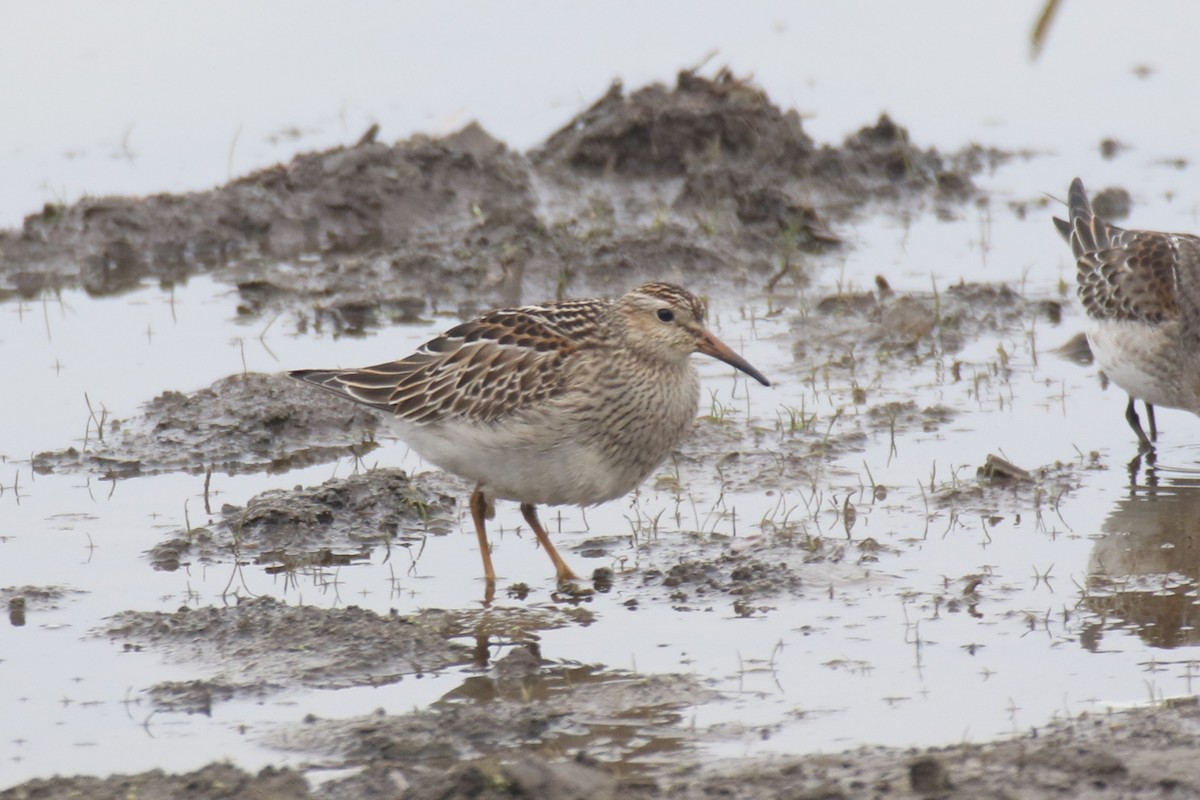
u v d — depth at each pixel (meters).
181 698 10.63
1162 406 16.00
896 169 23.70
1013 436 15.62
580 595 12.42
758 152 23.73
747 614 11.89
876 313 18.73
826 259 20.83
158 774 9.22
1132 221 21.44
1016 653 10.99
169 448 15.62
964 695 10.34
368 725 9.95
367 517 14.02
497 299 19.61
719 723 10.04
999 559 12.75
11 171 23.83
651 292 12.77
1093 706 10.07
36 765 9.72
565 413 12.42
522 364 12.52
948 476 14.60
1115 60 28.66
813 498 14.20
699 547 13.28
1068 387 16.92
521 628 11.77
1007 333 18.36
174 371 17.50
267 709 10.49
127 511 14.20
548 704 10.34
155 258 21.27
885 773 9.01
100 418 16.25
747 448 15.41
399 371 13.36
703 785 8.92
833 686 10.57
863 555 12.89
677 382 12.98
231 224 21.84
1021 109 26.53
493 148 24.12
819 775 9.03
